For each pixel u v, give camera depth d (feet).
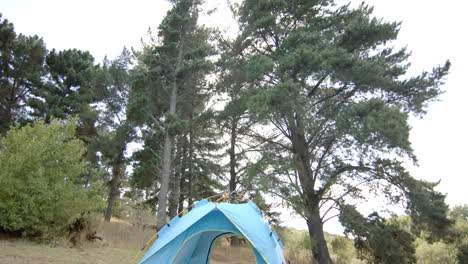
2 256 26.22
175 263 26.32
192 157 78.02
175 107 58.95
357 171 53.62
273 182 48.80
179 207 76.84
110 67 69.51
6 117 73.15
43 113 68.74
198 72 59.11
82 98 72.74
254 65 53.31
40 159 35.91
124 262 32.91
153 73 55.52
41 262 26.53
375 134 42.06
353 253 56.34
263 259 22.29
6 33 72.64
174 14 58.70
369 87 51.39
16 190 33.60
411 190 49.67
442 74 50.52
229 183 71.97
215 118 60.03
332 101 53.98
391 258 47.21
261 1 58.95
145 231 57.57
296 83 47.42
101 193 42.96
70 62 77.77
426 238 51.96
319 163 56.59
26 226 34.83
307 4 60.29
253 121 64.23
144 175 58.34
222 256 53.36
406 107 51.88
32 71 79.61
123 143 67.62
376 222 51.93
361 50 55.57
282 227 55.11
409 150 46.65
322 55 47.75
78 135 67.92
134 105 52.37
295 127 49.93
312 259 51.90
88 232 41.09
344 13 59.11
